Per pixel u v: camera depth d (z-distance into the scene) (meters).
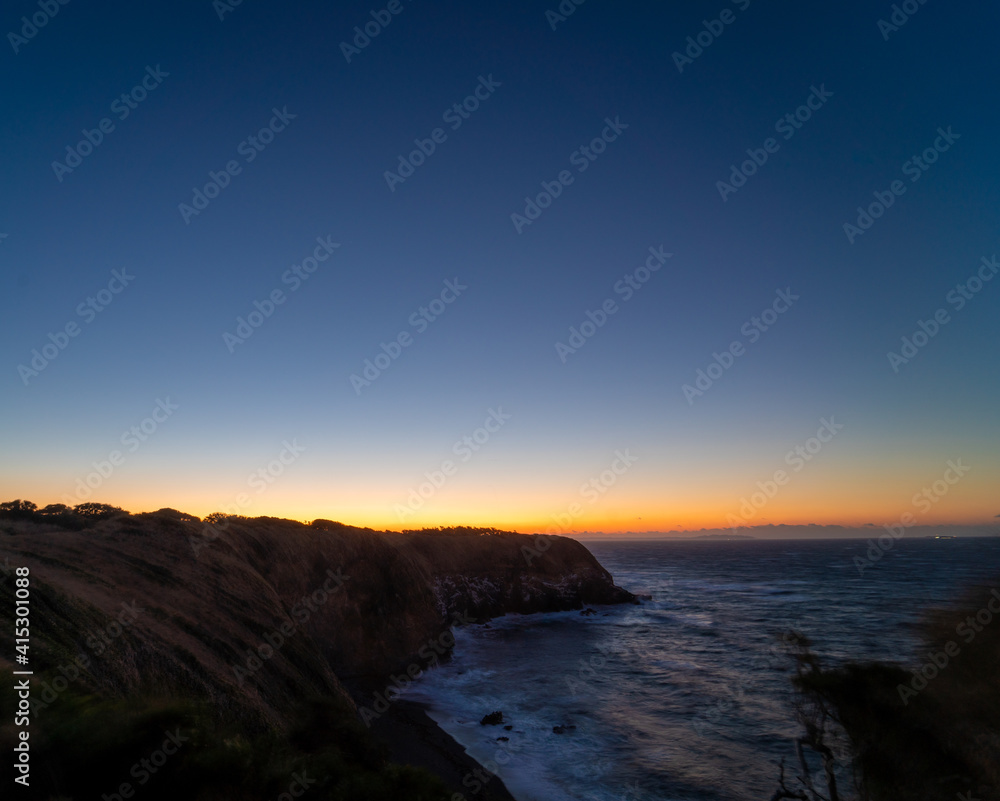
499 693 27.48
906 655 29.84
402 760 18.16
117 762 7.12
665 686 28.55
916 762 7.14
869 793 7.49
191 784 7.33
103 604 14.02
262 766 8.34
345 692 20.08
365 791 8.91
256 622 18.92
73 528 21.28
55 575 14.62
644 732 21.61
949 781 6.86
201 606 17.59
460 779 17.19
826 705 8.50
